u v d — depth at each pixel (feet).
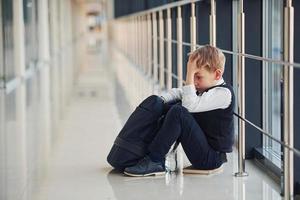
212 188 8.97
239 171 9.63
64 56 48.52
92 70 33.94
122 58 44.50
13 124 15.43
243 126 9.43
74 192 8.94
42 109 18.20
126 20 44.21
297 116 8.43
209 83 9.55
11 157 11.44
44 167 10.55
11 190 9.12
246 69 10.84
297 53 8.34
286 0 7.25
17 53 25.85
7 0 25.36
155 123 9.77
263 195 8.55
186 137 9.50
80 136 13.47
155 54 23.89
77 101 20.07
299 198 8.18
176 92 10.10
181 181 9.40
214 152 9.68
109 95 21.54
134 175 9.72
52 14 45.01
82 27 120.88
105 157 11.21
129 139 9.76
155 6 24.76
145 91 22.27
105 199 8.55
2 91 22.95
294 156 8.21
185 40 17.29
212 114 9.52
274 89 11.29
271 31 10.83
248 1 10.78
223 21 12.29
